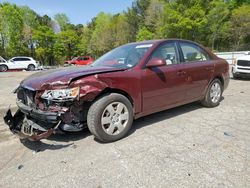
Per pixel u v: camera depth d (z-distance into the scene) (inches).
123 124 138.0
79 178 100.2
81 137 142.6
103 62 165.5
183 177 98.4
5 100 265.4
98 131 127.0
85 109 129.3
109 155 119.0
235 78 390.6
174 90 163.2
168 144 130.2
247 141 131.3
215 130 149.1
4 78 547.8
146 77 145.0
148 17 1743.4
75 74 124.0
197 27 1228.5
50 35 1780.3
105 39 1941.4
